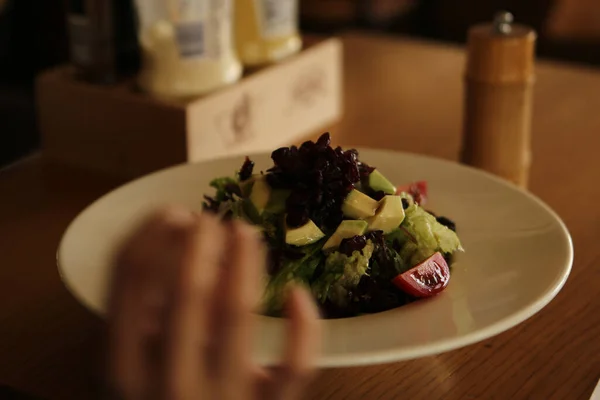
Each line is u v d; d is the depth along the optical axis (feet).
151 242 1.44
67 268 2.25
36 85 3.15
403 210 2.35
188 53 3.01
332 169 2.33
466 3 6.81
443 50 4.27
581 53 6.19
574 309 2.40
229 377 1.55
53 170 3.12
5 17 6.54
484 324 2.09
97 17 3.07
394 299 2.27
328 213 2.32
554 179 3.04
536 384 2.17
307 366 1.60
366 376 2.19
